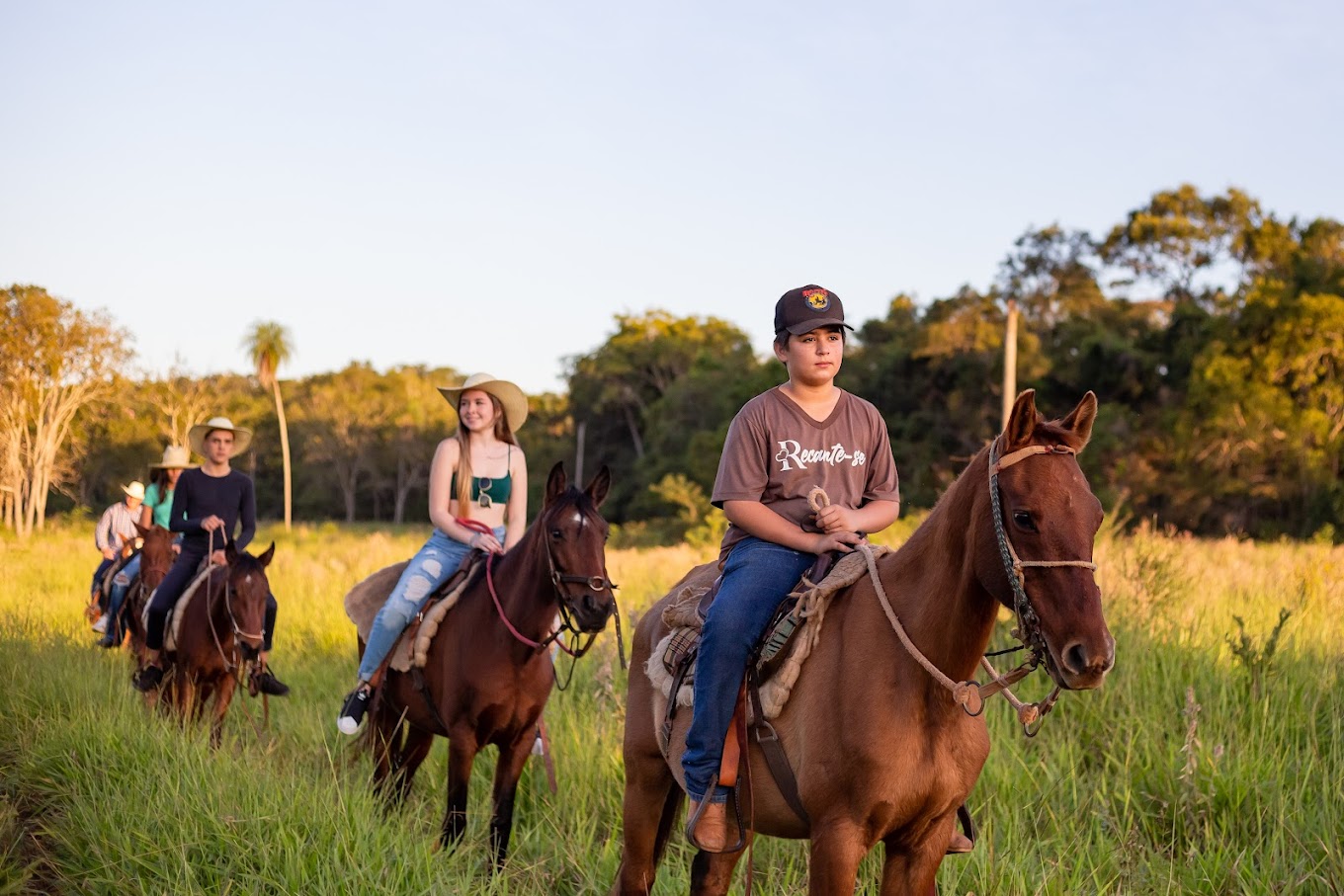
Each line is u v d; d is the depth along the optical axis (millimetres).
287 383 92938
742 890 4973
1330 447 33625
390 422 85250
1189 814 5047
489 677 5594
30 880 4730
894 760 3227
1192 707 5258
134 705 7332
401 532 51812
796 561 3707
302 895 4277
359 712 6156
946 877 4586
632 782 4297
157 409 61094
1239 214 51406
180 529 8414
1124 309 49875
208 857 4559
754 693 3584
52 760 5969
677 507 47062
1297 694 6273
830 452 3775
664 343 74812
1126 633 7227
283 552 23688
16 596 15156
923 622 3252
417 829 5121
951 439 44594
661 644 4086
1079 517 2846
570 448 77938
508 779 5664
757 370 57312
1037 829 5059
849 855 3273
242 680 7844
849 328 3738
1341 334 33844
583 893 4844
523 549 5707
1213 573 10906
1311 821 4848
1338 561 12992
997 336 42562
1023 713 3113
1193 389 35844
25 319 43500
